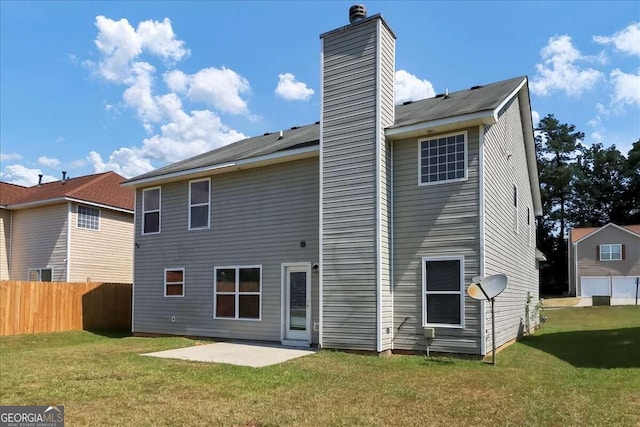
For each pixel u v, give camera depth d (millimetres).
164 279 14695
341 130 10805
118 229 22109
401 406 5727
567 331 15297
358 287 10117
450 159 9969
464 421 5129
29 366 8414
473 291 8836
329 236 10656
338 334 10297
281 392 6438
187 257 14234
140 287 15258
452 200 9844
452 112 9836
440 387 6730
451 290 9664
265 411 5504
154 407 5672
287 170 12500
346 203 10500
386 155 10453
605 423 5004
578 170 51156
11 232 21312
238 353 10211
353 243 10297
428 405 5762
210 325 13469
